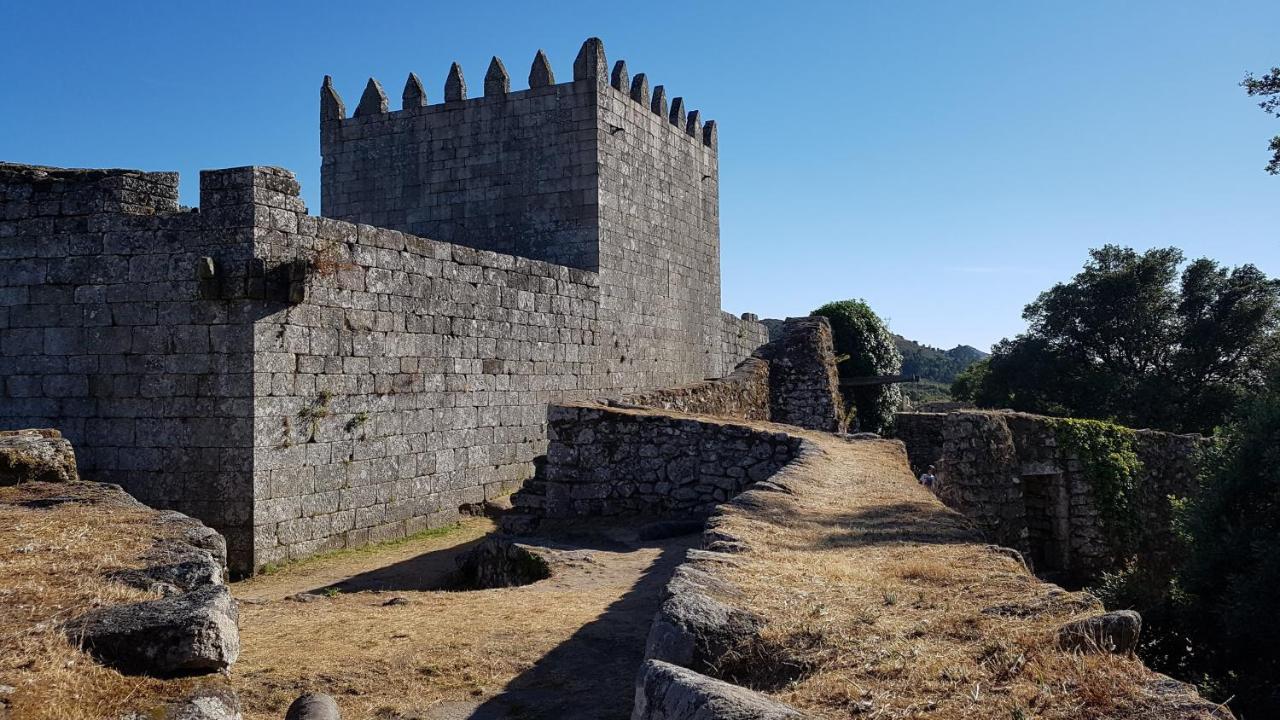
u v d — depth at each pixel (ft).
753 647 16.96
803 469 44.34
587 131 88.38
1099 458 71.41
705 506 50.85
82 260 51.42
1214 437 62.39
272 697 21.76
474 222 91.86
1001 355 189.47
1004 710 13.41
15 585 18.75
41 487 33.40
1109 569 70.08
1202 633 53.16
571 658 24.47
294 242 51.67
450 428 65.62
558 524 50.62
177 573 20.24
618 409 54.60
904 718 13.48
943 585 22.02
